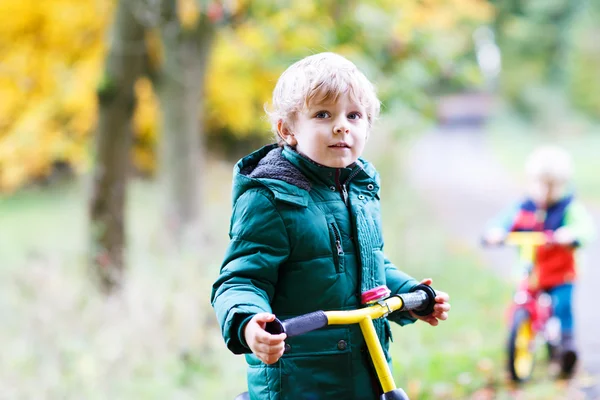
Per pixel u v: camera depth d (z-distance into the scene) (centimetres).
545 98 4147
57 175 1862
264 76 1307
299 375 290
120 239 813
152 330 645
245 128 1516
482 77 972
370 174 316
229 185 1392
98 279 761
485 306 923
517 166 2839
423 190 2044
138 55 809
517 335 630
